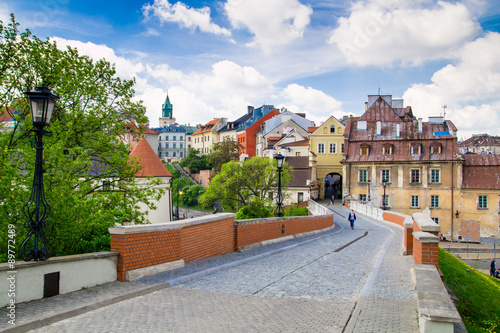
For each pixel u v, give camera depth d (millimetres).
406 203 57062
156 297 8336
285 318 7227
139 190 15680
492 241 52938
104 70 17281
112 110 16781
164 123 187000
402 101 79500
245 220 16484
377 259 13867
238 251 15633
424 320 5340
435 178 55938
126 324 6465
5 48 14570
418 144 57375
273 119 92500
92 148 15984
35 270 7414
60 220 10758
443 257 13664
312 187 63125
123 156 16312
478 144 135125
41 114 8133
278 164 22812
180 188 84562
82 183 12562
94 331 6062
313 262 13773
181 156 152125
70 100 15906
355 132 62500
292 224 22203
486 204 53469
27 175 10836
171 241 11133
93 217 12328
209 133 125812
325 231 28484
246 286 9836
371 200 58469
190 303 7996
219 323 6781
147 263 10141
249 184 48750
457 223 54688
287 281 10523
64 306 7090
